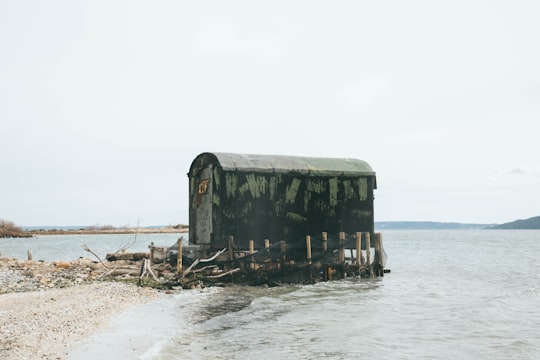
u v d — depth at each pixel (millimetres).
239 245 25922
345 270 27859
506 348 14836
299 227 27484
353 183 29203
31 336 13227
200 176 28203
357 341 15211
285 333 15883
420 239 156875
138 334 14344
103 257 54656
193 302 20312
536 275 38531
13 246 90625
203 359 12570
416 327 17594
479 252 76375
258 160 27344
